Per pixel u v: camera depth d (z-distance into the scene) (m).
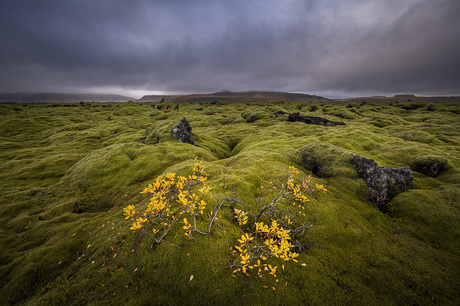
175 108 127.94
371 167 13.77
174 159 21.17
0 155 29.41
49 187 17.42
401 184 12.97
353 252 8.24
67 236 10.16
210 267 6.54
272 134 38.38
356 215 10.77
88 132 43.72
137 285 6.54
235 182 12.06
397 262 7.79
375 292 6.63
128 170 18.78
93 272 7.43
